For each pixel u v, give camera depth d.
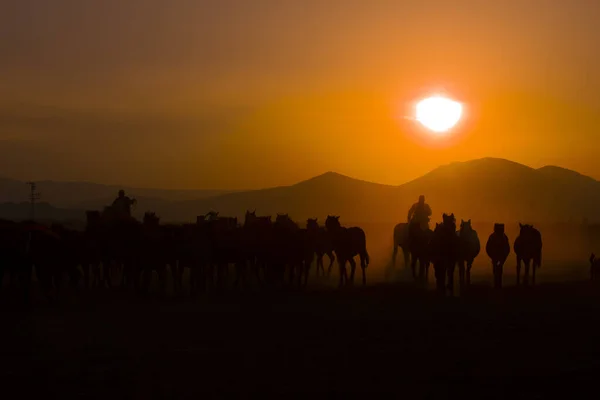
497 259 28.08
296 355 15.23
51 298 23.81
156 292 26.84
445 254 25.95
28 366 14.27
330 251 33.25
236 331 17.97
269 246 27.64
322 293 26.09
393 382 13.16
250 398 12.16
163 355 15.21
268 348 15.94
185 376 13.50
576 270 37.66
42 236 23.73
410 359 14.91
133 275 26.27
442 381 13.28
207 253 26.16
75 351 15.60
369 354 15.35
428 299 24.30
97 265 27.36
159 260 25.23
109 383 13.02
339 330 18.12
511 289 27.61
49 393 12.42
